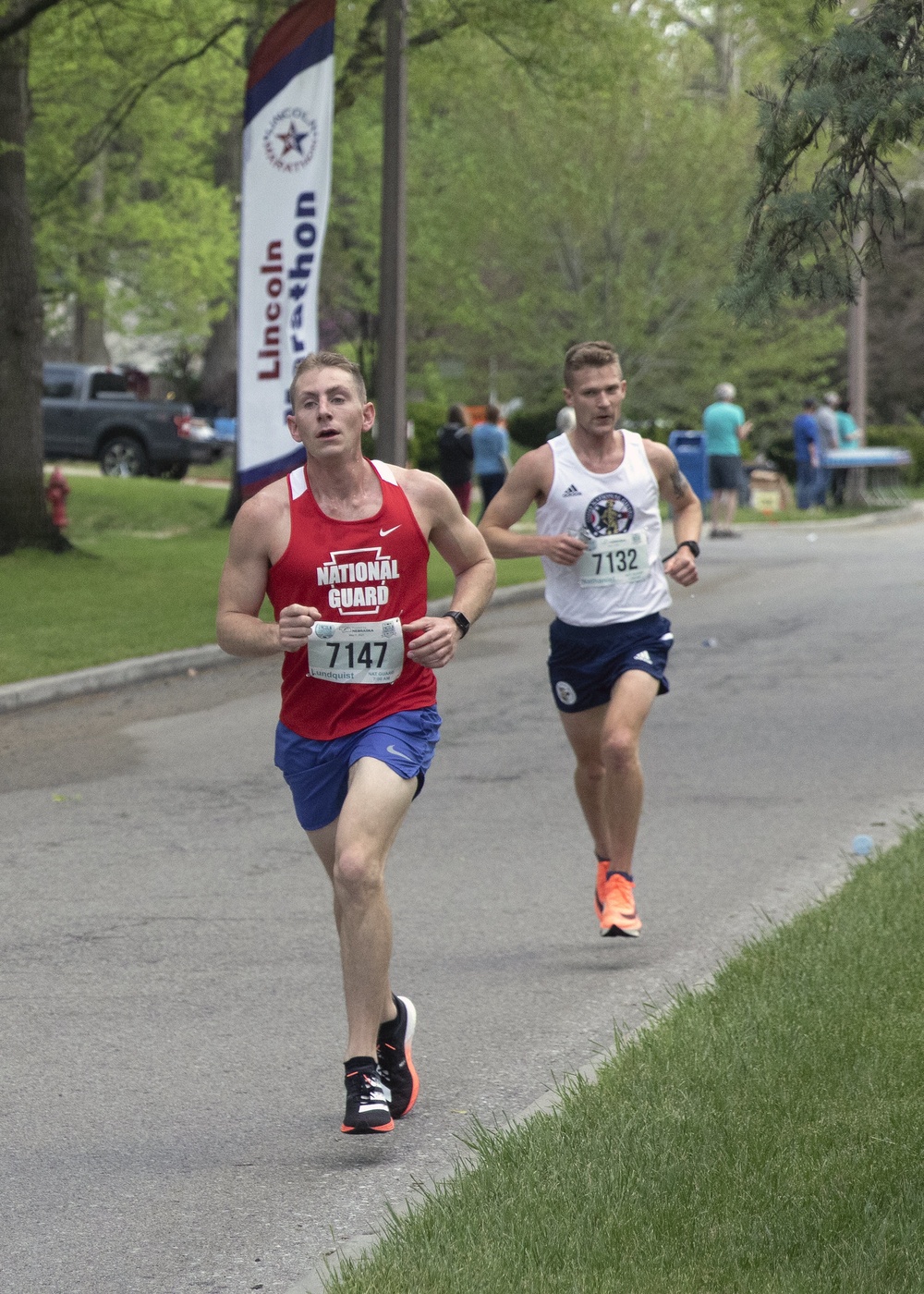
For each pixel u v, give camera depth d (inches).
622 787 866.8
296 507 633.0
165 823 1196.5
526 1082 689.0
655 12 2802.7
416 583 643.5
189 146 5364.2
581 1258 483.8
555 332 4803.2
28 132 3961.6
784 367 4916.3
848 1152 551.5
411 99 3284.9
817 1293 457.4
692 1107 598.2
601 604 895.1
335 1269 501.7
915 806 1182.9
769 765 1344.7
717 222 4562.0
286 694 647.8
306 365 629.9
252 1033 759.1
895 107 756.6
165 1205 579.5
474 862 1070.4
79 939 912.3
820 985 728.3
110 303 5364.2
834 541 3447.3
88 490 3961.6
